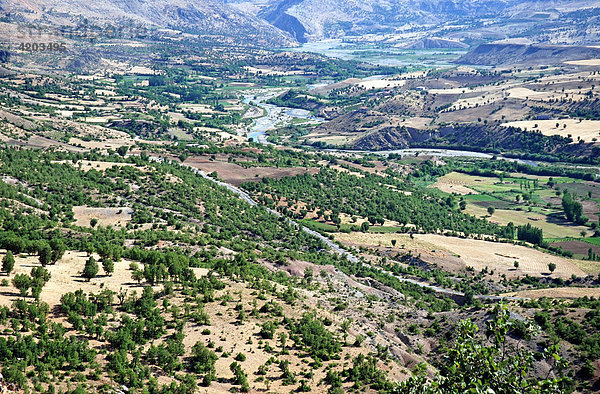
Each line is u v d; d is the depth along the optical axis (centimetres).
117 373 10538
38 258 15800
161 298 14712
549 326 15912
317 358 13250
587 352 14425
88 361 10706
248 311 15050
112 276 15425
